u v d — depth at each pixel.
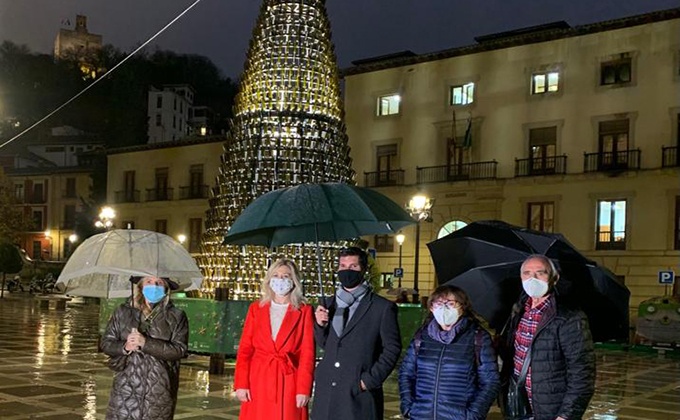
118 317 5.44
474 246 5.46
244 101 13.80
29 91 86.75
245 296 12.72
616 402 10.77
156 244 6.62
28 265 53.69
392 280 35.03
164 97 74.62
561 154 31.20
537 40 32.00
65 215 65.31
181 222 45.53
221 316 11.74
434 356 4.88
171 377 5.40
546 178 31.31
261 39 13.72
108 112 79.56
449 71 34.41
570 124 31.03
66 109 84.50
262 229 6.62
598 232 30.20
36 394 9.52
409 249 34.78
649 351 20.42
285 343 5.39
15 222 56.72
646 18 29.33
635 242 29.23
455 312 4.86
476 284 5.33
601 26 30.31
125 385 5.31
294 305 5.46
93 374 11.43
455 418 4.73
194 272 6.80
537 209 31.80
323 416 5.18
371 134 36.47
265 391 5.34
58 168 65.75
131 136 73.94
